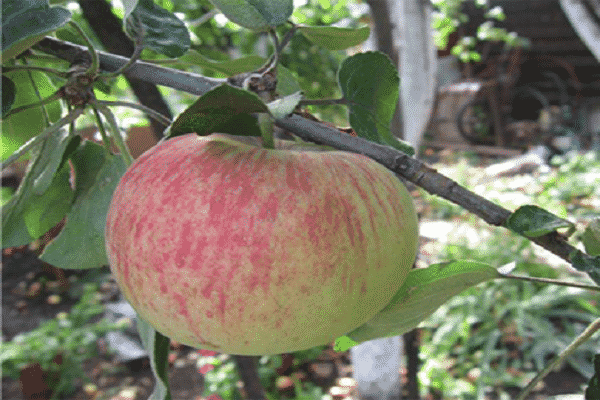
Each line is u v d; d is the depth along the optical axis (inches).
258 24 9.3
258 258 8.4
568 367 54.1
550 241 9.4
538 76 143.6
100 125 11.4
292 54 42.9
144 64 10.3
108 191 11.6
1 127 12.6
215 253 8.4
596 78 140.0
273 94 9.6
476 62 141.1
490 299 60.7
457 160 127.0
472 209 9.4
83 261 11.7
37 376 56.2
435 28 62.1
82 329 64.9
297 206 8.5
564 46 133.0
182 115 8.5
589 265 9.3
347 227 8.6
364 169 9.2
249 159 8.8
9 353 59.2
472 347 57.6
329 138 9.7
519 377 52.4
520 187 93.8
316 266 8.5
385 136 10.7
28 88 12.4
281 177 8.7
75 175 11.6
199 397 55.2
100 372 61.2
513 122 146.5
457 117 136.4
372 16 25.0
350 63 10.2
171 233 8.5
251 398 36.9
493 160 129.0
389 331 11.2
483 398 49.4
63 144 10.9
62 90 10.0
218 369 54.0
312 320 8.8
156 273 8.6
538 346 55.3
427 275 10.4
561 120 134.3
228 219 8.4
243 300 8.5
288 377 55.6
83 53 10.3
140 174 9.1
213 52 31.6
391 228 9.0
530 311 59.8
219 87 8.2
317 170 8.9
